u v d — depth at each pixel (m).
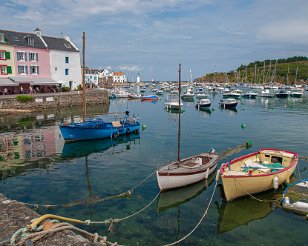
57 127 37.28
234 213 14.17
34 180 18.34
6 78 55.72
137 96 89.06
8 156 23.95
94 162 22.67
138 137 32.75
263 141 30.22
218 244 11.51
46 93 58.78
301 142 29.81
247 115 51.88
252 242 11.68
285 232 12.46
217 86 137.00
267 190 16.33
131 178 18.89
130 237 11.77
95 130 30.38
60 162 22.56
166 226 12.80
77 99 61.59
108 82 162.88
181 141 30.27
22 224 8.92
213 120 45.69
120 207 14.64
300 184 16.38
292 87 118.25
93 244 7.99
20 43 59.12
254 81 149.62
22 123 40.06
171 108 60.28
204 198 15.95
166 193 16.27
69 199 15.48
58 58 66.94
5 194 16.02
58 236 8.24
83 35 29.95
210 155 20.25
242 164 18.36
